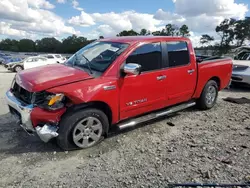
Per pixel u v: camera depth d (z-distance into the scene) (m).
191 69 5.14
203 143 4.06
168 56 4.70
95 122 3.88
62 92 3.46
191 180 3.01
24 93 3.83
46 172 3.22
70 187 2.90
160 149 3.85
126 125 4.23
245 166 3.32
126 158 3.57
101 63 4.10
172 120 5.19
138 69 3.80
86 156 3.64
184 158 3.55
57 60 23.31
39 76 3.79
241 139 4.23
